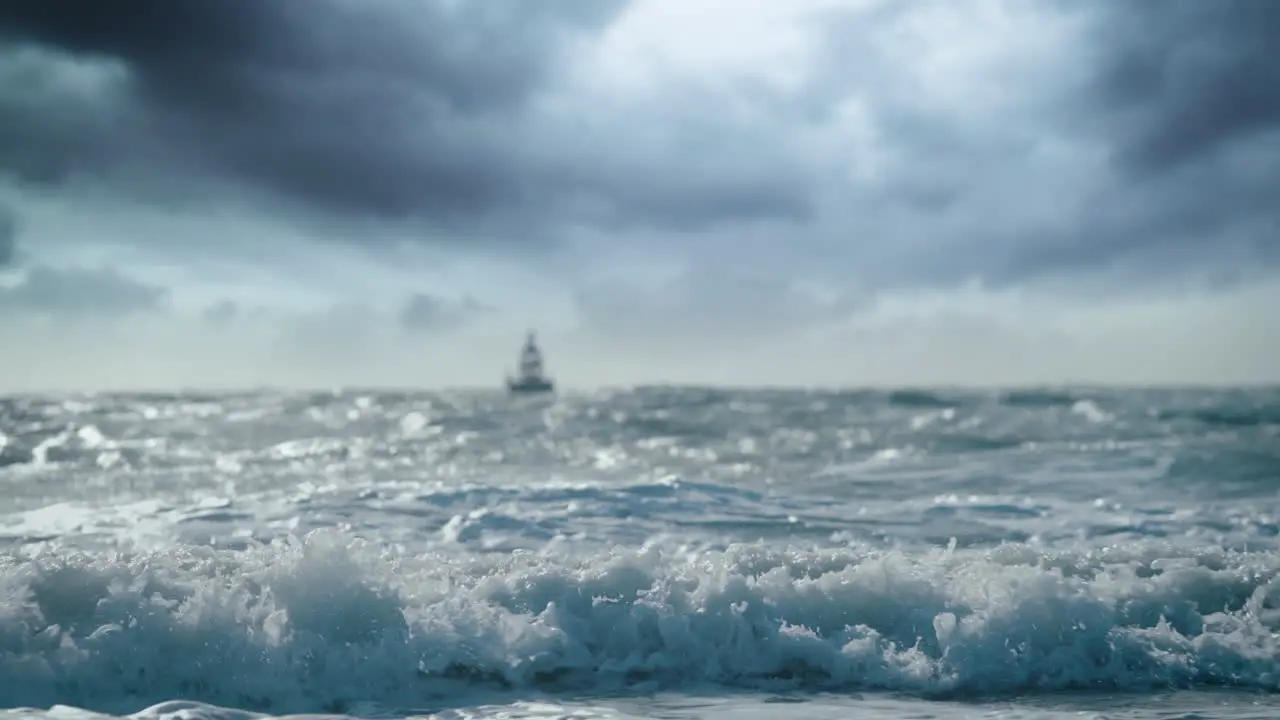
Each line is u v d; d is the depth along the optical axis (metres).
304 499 8.94
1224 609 5.29
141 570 4.78
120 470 12.41
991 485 11.34
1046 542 7.70
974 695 4.45
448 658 4.51
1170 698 4.41
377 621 4.55
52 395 33.72
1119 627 4.96
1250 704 4.31
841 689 4.50
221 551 5.45
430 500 8.89
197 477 11.73
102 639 4.26
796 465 13.88
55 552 6.41
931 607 5.01
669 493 9.43
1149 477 11.79
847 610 4.99
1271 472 11.88
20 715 3.84
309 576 4.62
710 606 4.92
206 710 3.92
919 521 8.59
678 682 4.56
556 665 4.62
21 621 4.34
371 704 4.20
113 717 3.85
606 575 5.12
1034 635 4.79
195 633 4.34
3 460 13.34
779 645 4.77
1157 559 5.99
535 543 7.30
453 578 5.23
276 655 4.34
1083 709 4.23
